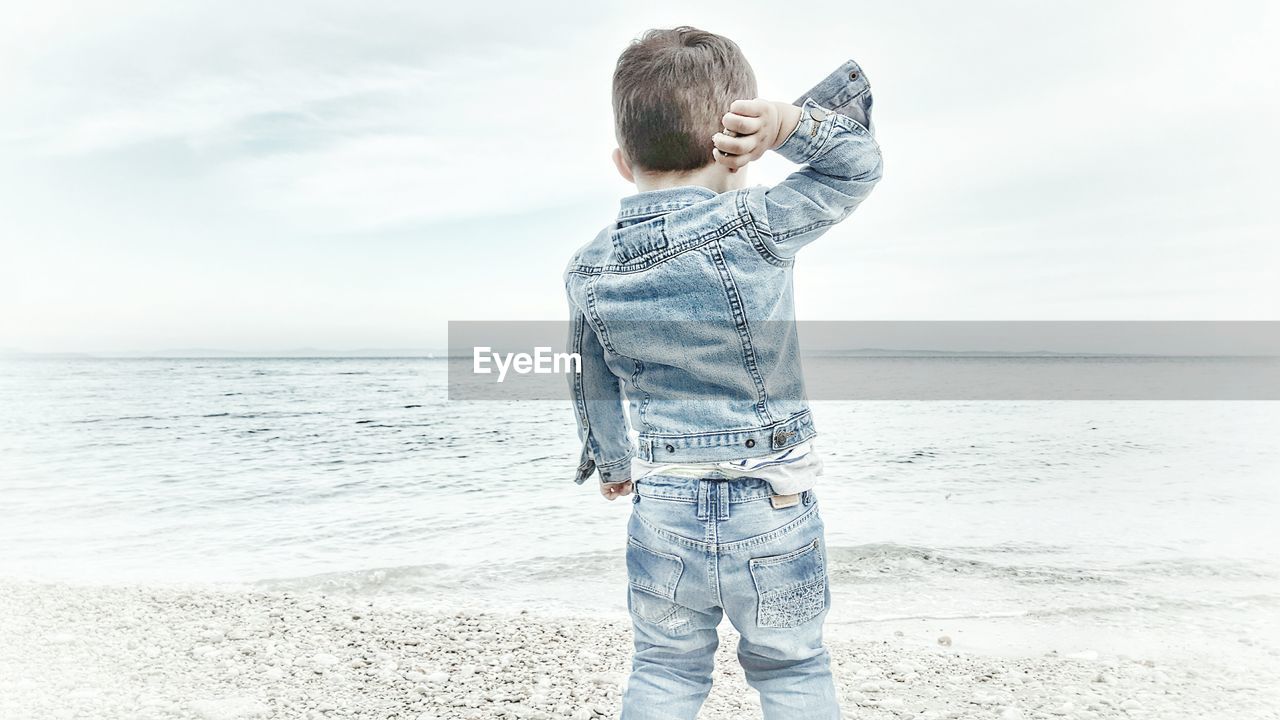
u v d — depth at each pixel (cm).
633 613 163
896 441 1400
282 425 1833
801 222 143
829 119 141
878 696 318
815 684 153
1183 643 404
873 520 746
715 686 327
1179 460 1177
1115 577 543
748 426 147
